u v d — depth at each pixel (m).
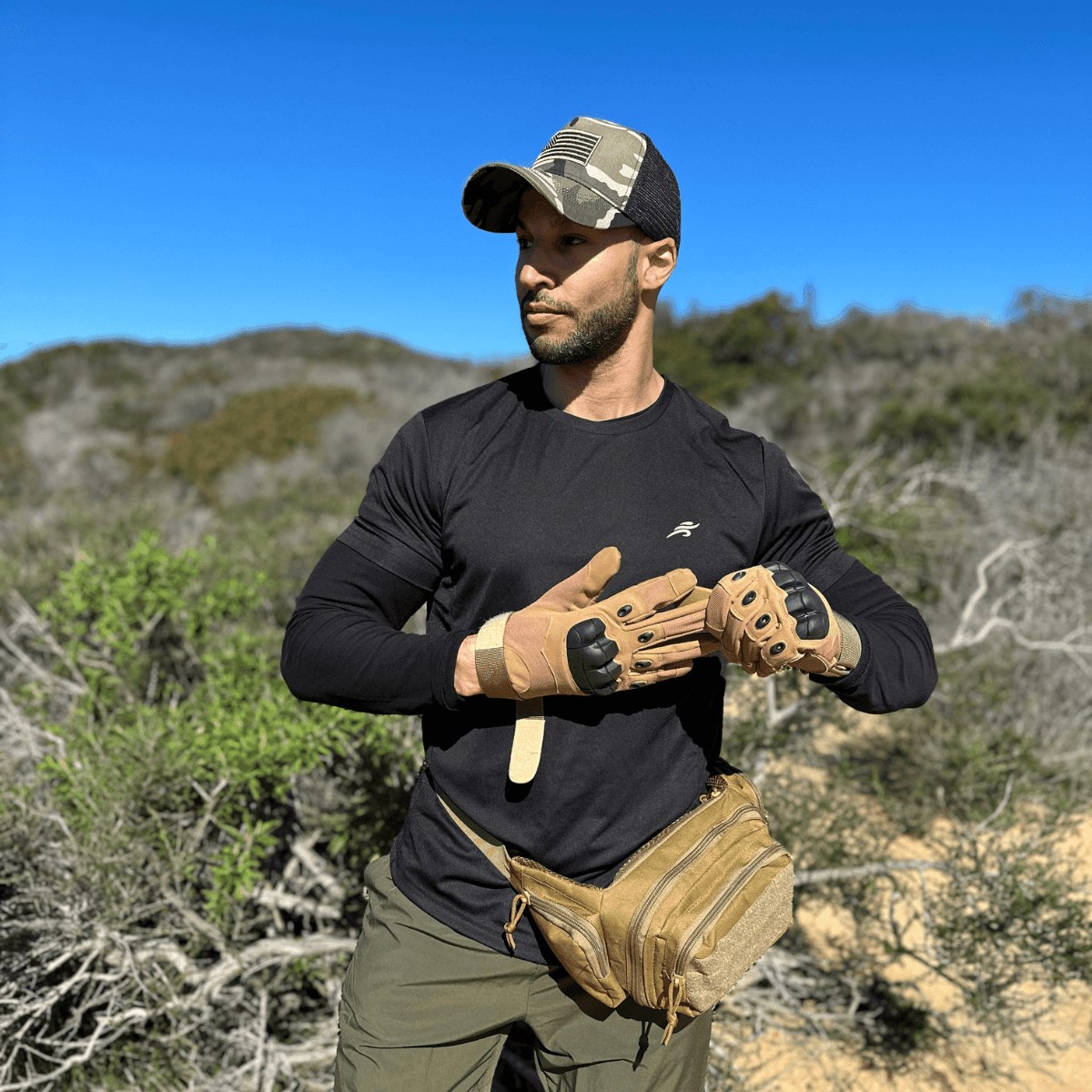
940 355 18.72
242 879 2.34
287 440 17.02
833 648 1.13
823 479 4.96
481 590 1.30
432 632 1.43
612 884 1.22
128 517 6.20
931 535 5.10
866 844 3.03
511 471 1.31
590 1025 1.35
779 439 16.08
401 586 1.37
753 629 1.07
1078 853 3.32
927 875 3.36
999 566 5.19
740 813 1.31
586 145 1.22
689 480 1.31
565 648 1.09
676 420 1.37
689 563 1.28
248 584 4.32
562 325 1.25
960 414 11.31
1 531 5.94
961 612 5.15
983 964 2.64
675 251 1.30
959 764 3.41
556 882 1.24
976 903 2.76
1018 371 13.85
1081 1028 2.86
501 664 1.12
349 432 16.95
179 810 2.50
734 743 3.18
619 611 1.10
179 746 2.43
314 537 6.07
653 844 1.27
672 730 1.33
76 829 2.39
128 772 2.35
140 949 2.38
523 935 1.32
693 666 1.22
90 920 2.34
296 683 1.30
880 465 5.35
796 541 1.40
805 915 3.38
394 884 1.43
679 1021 1.34
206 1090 2.26
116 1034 2.27
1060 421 11.43
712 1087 2.41
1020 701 4.47
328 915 2.77
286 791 2.66
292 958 2.51
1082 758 4.12
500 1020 1.36
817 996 2.95
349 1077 1.38
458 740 1.33
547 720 1.25
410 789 2.72
